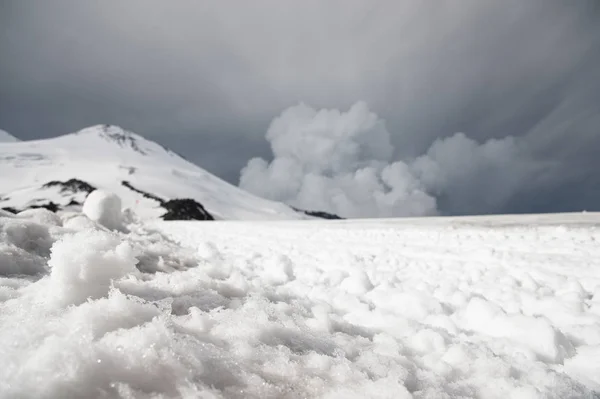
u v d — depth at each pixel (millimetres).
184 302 2309
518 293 3334
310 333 2033
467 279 4301
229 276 3578
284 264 4711
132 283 2381
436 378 1616
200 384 1247
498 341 2256
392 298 3270
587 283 4000
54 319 1492
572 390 1610
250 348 1586
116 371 1204
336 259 6137
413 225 16578
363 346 1980
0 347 1229
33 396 1039
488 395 1527
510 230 10516
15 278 2582
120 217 8734
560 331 2295
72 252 2021
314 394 1344
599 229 9422
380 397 1330
